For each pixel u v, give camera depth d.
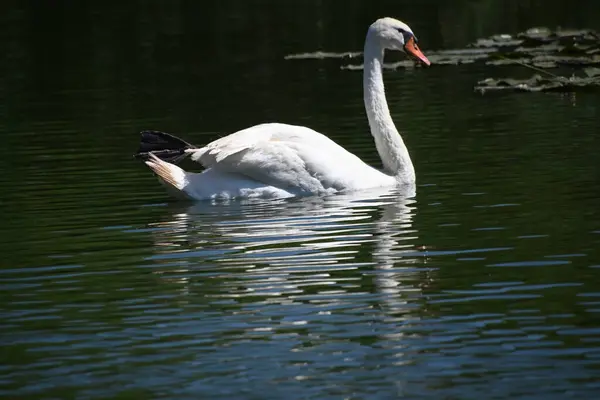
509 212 13.86
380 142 16.41
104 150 19.53
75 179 17.19
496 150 18.02
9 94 26.88
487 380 8.71
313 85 26.59
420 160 17.69
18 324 10.41
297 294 10.93
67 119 23.06
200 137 20.50
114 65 31.12
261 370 9.06
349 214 14.22
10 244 13.32
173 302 10.85
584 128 19.45
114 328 10.17
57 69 30.73
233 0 44.81
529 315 10.09
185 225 13.95
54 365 9.33
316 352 9.41
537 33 30.42
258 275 11.59
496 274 11.31
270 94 25.50
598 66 26.41
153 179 17.00
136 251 12.73
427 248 12.38
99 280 11.67
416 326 9.94
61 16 41.94
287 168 15.47
